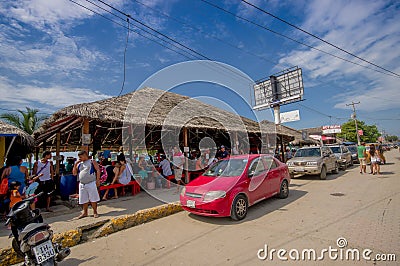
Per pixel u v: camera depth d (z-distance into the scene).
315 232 4.63
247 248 4.10
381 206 6.09
